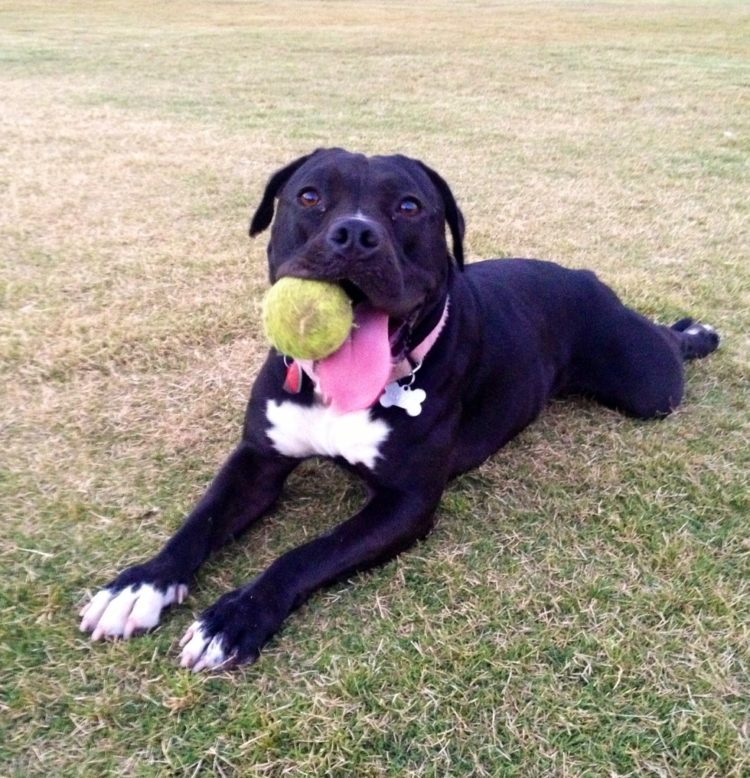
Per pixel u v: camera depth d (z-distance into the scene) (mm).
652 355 886
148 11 5336
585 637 606
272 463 731
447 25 4785
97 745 514
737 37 4395
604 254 1320
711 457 832
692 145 2041
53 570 649
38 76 2744
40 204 1425
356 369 618
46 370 919
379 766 510
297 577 614
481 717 544
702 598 644
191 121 2131
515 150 1951
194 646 571
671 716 550
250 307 1078
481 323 775
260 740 516
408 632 606
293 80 2832
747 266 1297
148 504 729
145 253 1236
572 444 850
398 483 677
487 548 695
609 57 3539
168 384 912
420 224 668
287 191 708
